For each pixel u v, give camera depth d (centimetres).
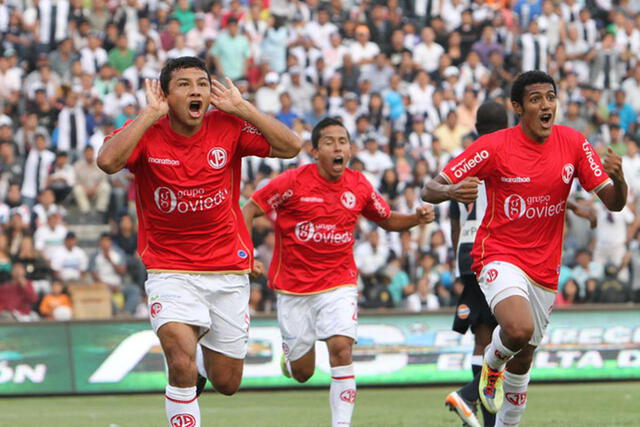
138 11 4109
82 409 2345
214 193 1298
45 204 3319
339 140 1702
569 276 3300
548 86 1377
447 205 3497
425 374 2841
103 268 3150
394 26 4362
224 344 1354
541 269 1409
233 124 1316
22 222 3178
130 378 2744
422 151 3850
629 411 2133
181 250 1310
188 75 1250
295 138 1332
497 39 4350
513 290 1374
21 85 3881
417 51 4266
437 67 4266
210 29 4184
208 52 4109
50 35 4047
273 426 1934
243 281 1354
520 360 1455
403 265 3256
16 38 4028
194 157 1282
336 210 1722
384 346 2827
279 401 2486
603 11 4684
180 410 1280
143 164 1283
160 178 1277
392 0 4416
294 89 3972
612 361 2889
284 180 1728
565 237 3444
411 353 2841
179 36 4062
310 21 4369
